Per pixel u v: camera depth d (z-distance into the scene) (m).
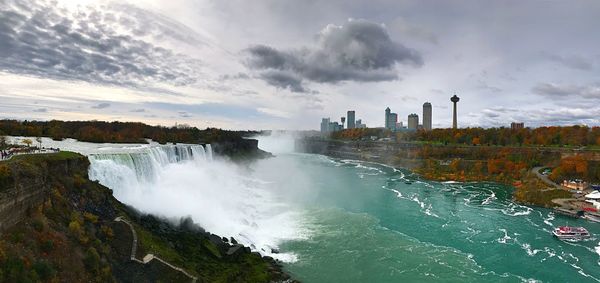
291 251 45.41
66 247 25.64
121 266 28.67
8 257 21.03
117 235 31.06
